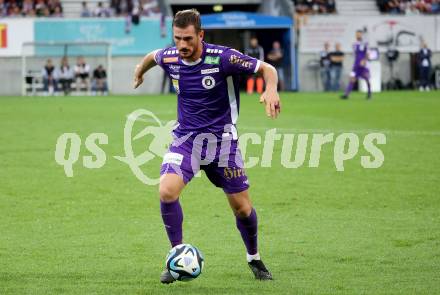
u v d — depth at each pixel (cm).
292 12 8538
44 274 1598
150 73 8325
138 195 2512
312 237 1945
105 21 8194
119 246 1852
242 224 1547
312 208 2312
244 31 8956
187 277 1452
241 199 1528
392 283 1527
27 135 4000
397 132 4122
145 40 8269
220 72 1490
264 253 1783
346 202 2402
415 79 8681
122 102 6512
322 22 8519
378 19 8594
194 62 1492
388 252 1791
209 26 8162
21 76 8119
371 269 1641
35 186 2650
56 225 2083
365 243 1881
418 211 2275
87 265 1675
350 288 1490
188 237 1947
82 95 7850
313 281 1545
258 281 1548
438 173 2916
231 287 1502
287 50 8562
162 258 1739
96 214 2227
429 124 4525
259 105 6122
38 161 3175
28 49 8112
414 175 2875
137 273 1611
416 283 1527
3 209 2284
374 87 8494
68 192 2552
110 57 8225
